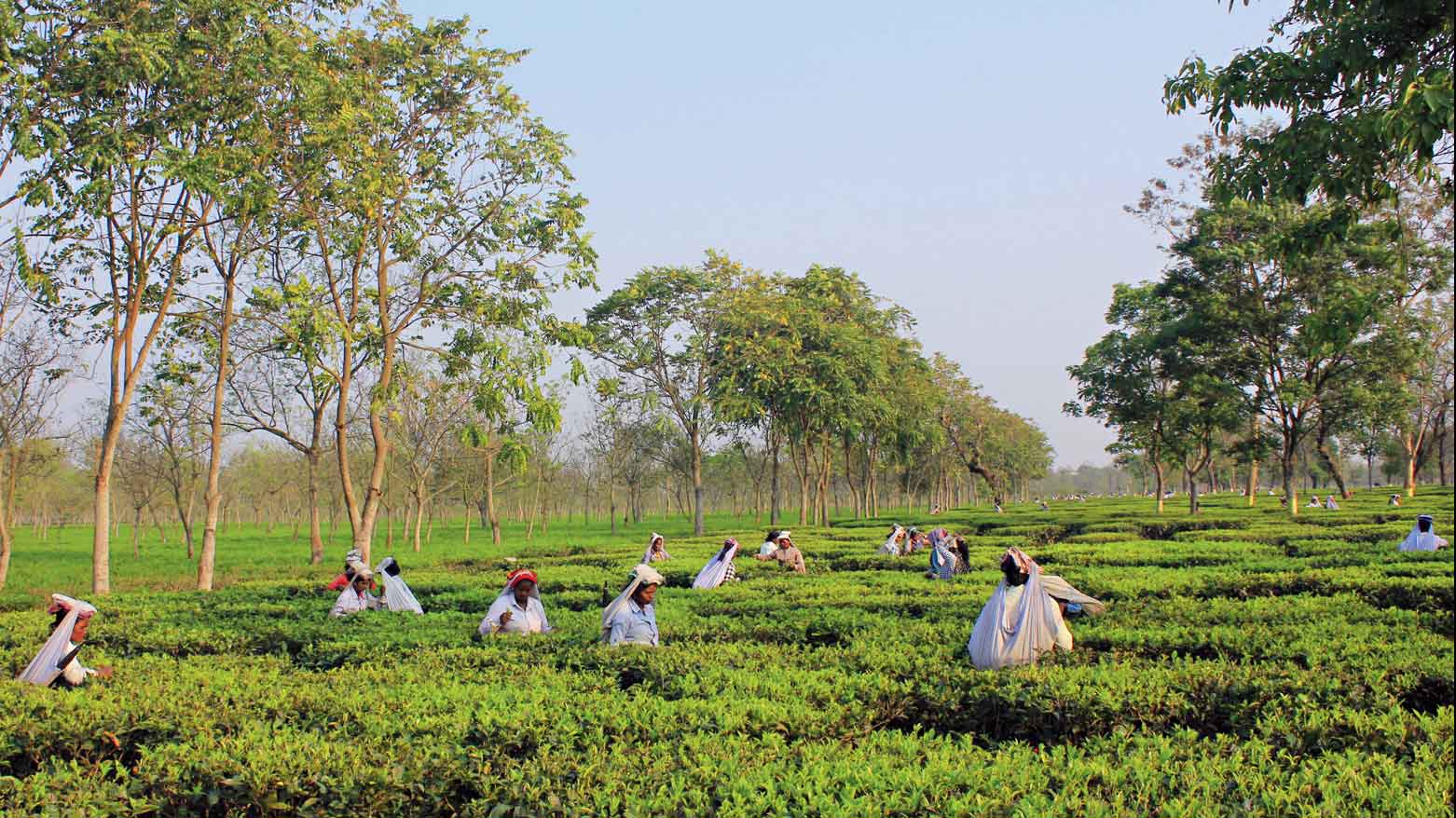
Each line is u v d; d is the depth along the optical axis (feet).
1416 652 25.44
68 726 20.44
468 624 37.99
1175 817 14.47
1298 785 15.38
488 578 58.49
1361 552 57.72
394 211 70.59
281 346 72.08
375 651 32.58
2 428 70.95
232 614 45.47
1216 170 35.37
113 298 59.88
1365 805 14.60
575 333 78.28
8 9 44.42
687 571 59.06
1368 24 29.58
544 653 30.35
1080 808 14.73
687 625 35.53
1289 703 20.51
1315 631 29.60
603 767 17.07
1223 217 92.63
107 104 52.80
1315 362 95.20
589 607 48.14
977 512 190.60
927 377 158.51
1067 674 23.34
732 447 151.84
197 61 54.29
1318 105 32.50
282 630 37.14
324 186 64.34
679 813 15.01
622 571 61.00
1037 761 17.12
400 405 103.04
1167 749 17.44
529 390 76.54
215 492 65.00
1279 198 36.42
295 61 57.21
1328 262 88.02
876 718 21.83
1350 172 31.53
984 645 28.02
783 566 61.00
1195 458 145.89
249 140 58.90
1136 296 124.88
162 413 86.63
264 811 16.93
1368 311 35.86
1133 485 440.45
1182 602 36.81
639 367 127.03
